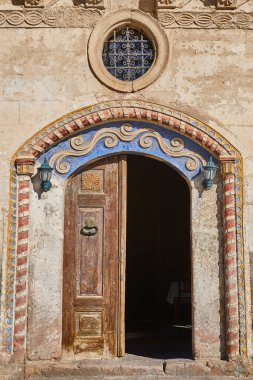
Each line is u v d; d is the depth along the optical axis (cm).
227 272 755
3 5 808
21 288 751
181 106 791
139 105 788
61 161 795
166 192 1398
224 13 809
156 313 1330
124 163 810
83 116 786
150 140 798
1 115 789
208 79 799
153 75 794
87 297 784
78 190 803
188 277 1262
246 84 799
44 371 734
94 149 798
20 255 757
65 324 777
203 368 739
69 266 788
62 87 796
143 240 1384
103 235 797
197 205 784
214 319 759
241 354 739
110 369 739
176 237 1381
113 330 782
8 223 764
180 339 970
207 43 807
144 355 813
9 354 738
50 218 781
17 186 772
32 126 787
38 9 808
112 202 803
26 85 797
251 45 808
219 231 776
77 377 731
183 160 794
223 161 773
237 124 788
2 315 746
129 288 1355
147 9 816
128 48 815
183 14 808
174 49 805
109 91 795
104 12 812
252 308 750
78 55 804
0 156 779
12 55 804
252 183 774
